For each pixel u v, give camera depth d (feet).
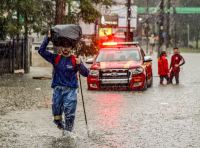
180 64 91.09
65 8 105.40
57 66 40.68
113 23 181.57
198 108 56.59
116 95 70.59
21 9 96.48
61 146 36.27
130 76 77.56
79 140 38.45
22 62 115.14
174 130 42.70
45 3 102.89
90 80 78.13
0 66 105.29
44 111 53.42
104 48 84.74
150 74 84.28
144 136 40.09
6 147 35.88
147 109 55.57
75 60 40.55
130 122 46.83
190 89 80.33
